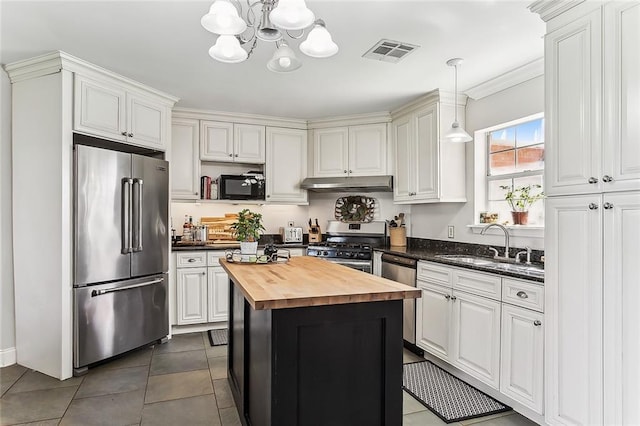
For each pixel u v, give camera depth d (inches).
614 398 67.7
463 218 144.4
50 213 112.0
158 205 138.6
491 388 100.6
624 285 66.5
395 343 71.2
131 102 130.6
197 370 119.0
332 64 116.3
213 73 124.1
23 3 83.2
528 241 117.3
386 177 168.7
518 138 128.2
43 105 113.3
